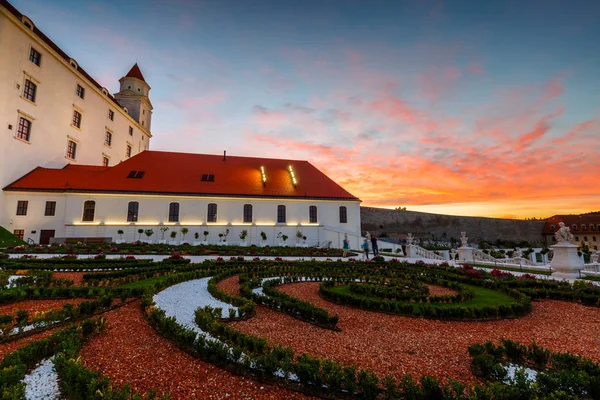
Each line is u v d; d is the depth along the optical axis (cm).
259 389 471
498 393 405
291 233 3753
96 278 1251
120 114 4825
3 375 418
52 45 3684
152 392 397
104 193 3234
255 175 4072
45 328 709
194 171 3875
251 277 1476
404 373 543
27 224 3045
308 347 658
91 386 404
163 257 2247
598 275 1653
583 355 652
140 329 723
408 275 1580
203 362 554
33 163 3356
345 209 4044
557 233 1631
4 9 3000
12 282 1127
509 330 803
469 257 2630
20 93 3203
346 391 460
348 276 1526
